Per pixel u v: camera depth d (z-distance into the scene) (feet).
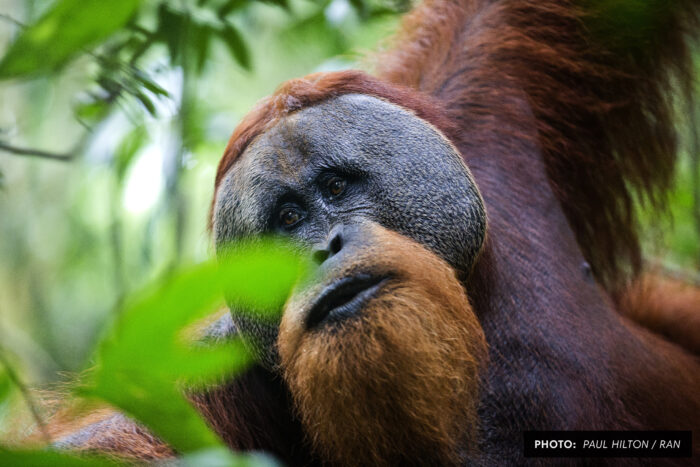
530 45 26.43
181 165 33.04
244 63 26.94
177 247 33.68
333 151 17.15
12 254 54.49
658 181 28.12
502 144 24.25
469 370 16.66
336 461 17.38
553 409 19.47
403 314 14.84
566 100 25.91
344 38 34.94
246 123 18.67
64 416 21.08
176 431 8.15
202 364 7.32
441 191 17.33
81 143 29.17
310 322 15.24
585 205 25.90
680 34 27.35
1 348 10.32
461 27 27.86
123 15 7.70
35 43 7.80
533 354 19.80
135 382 7.49
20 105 45.34
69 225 54.44
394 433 15.35
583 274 22.81
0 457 7.71
